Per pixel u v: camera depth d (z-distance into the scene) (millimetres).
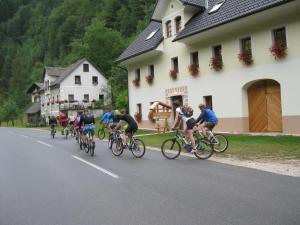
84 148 17000
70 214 6863
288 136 19266
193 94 27203
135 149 14766
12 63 123188
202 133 15016
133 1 84750
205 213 6574
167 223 6125
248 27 22500
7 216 6902
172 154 13922
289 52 20188
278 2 18750
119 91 63750
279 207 6762
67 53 98688
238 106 23516
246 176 9836
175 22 28766
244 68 22906
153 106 27750
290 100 20266
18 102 106375
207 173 10461
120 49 79000
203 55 26125
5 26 136750
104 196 8164
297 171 10383
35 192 8836
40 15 123750
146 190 8586
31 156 16266
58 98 68000
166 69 29953
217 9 24438
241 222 6004
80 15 101625
